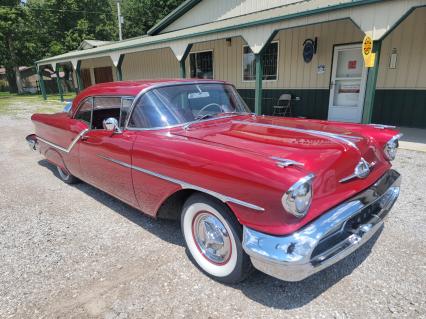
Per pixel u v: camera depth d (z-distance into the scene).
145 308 2.18
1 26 29.44
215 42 11.74
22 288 2.43
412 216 3.37
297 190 1.84
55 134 4.40
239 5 11.18
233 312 2.12
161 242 3.03
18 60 32.22
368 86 5.98
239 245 2.21
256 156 2.12
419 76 7.62
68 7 35.88
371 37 5.63
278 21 6.94
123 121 3.13
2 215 3.74
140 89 3.07
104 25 37.12
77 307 2.21
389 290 2.28
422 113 7.77
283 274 1.92
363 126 3.15
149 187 2.80
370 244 2.86
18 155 6.71
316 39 9.03
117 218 3.57
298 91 9.82
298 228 1.93
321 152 2.20
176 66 13.86
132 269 2.62
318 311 2.11
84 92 3.95
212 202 2.31
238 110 3.62
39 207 3.94
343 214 2.08
